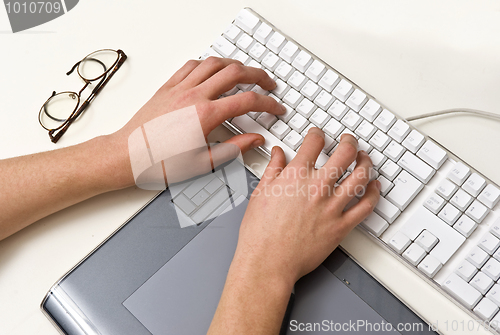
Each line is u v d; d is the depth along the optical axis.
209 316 0.56
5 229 0.59
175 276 0.58
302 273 0.54
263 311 0.50
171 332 0.55
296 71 0.64
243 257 0.54
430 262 0.54
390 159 0.59
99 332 0.56
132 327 0.56
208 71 0.65
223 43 0.68
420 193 0.58
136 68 0.72
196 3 0.76
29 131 0.69
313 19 0.73
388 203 0.57
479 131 0.63
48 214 0.61
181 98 0.62
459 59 0.68
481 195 0.55
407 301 0.56
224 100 0.61
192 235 0.59
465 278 0.53
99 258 0.59
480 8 0.70
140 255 0.59
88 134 0.68
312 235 0.54
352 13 0.73
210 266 0.58
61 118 0.69
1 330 0.57
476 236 0.55
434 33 0.70
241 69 0.62
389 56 0.70
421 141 0.59
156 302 0.57
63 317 0.57
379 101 0.62
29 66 0.74
